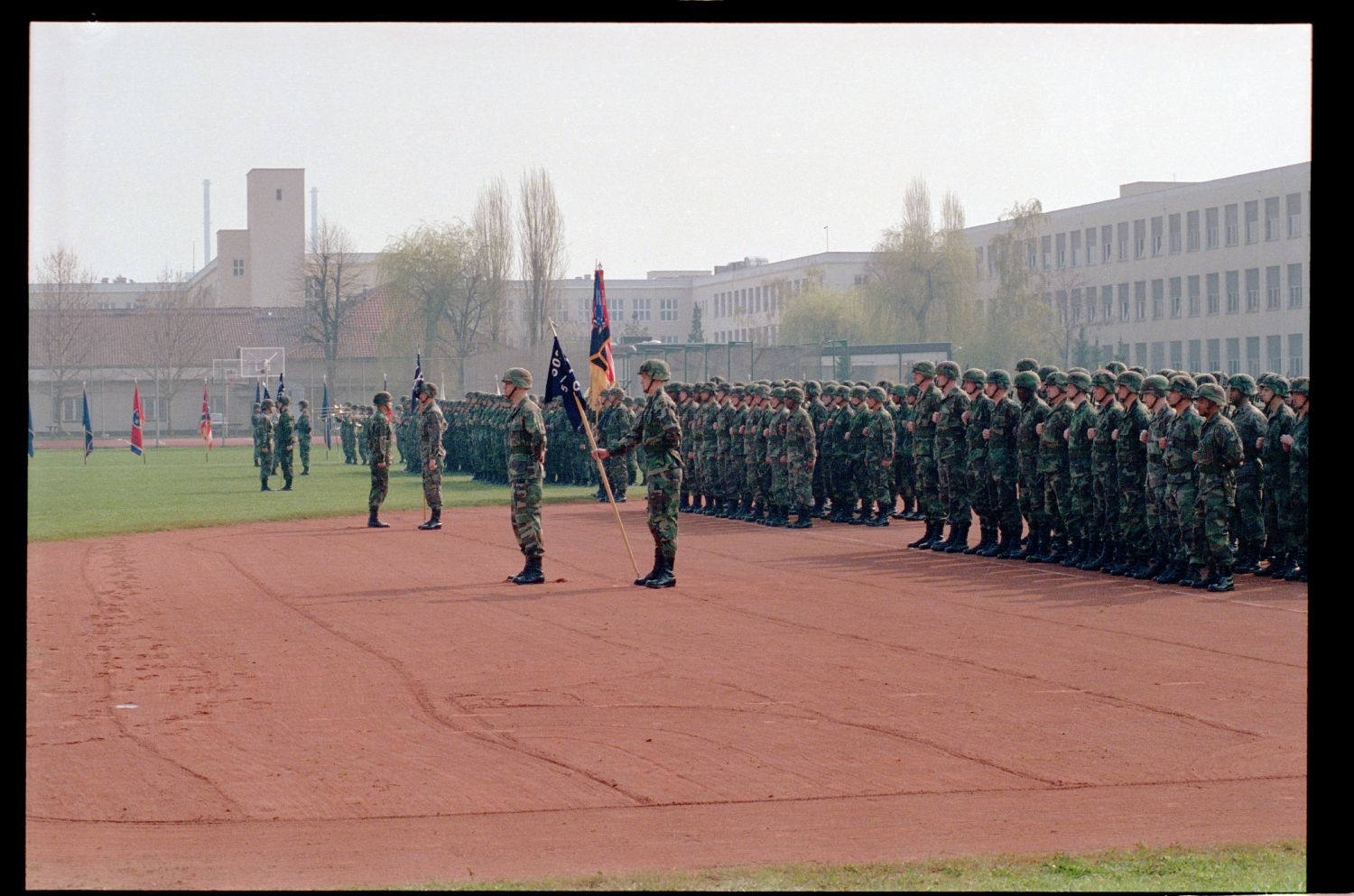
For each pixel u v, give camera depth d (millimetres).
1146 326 61844
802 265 97625
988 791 9367
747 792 9328
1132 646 14352
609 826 8625
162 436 81438
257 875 7641
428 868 7793
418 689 12422
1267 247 55750
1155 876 7520
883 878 7453
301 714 11539
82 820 8734
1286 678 12773
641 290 111812
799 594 18266
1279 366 55375
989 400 22406
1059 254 66938
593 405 23719
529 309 75000
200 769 9906
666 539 19016
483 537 26719
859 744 10508
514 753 10312
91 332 80250
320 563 22312
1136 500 19781
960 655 13898
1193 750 10367
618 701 11930
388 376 76500
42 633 15562
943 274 67438
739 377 64312
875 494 27938
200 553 24031
